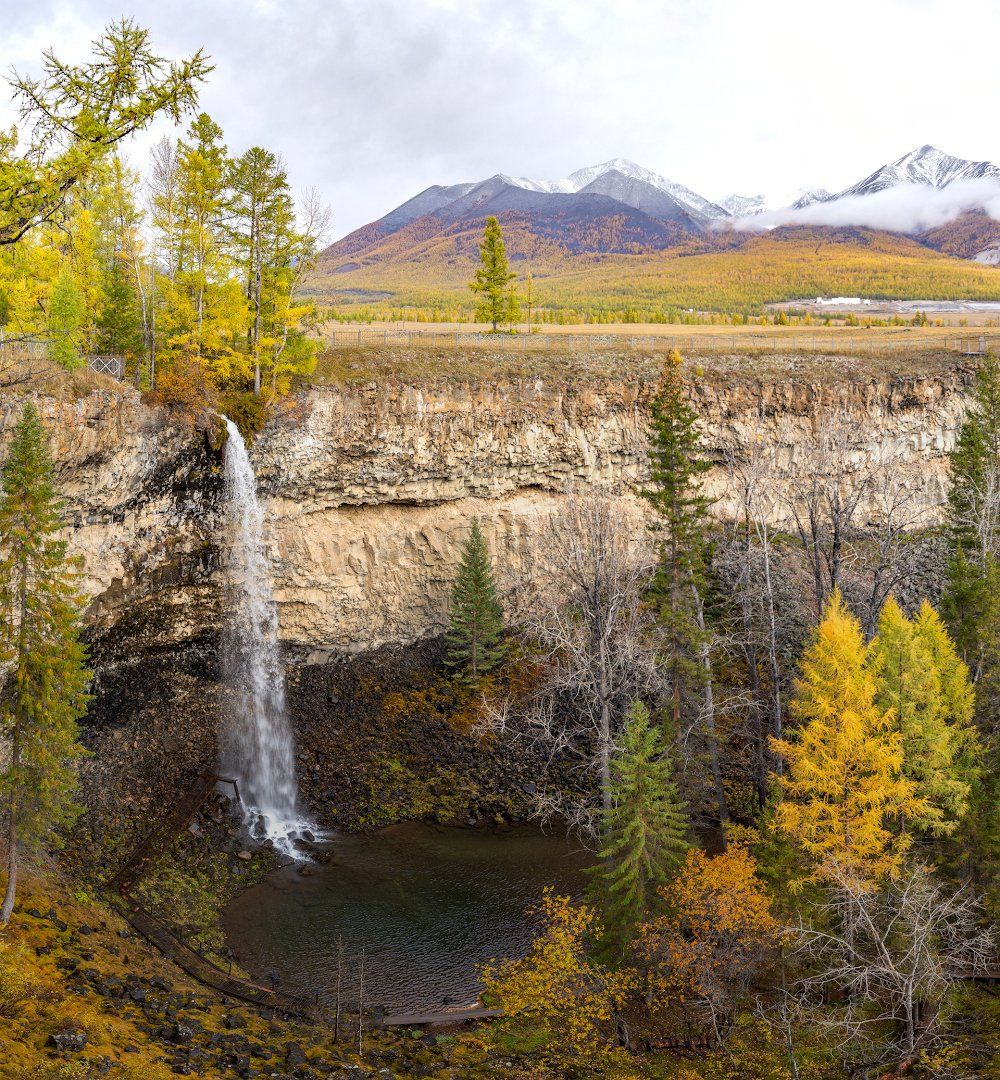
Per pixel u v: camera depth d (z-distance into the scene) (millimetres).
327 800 48062
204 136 48062
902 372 68688
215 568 50094
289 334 53594
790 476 52750
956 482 50688
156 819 42500
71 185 10992
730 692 45000
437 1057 27766
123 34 10469
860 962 30156
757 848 34656
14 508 29531
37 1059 21031
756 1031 29141
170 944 33875
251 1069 24250
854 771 30453
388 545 57688
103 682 45781
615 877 32594
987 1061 26016
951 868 32719
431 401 56375
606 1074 27234
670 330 95875
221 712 49938
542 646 56000
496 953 36094
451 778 50375
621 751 33938
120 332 49438
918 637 34781
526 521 61281
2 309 37625
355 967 34812
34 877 33188
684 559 38469
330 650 56250
